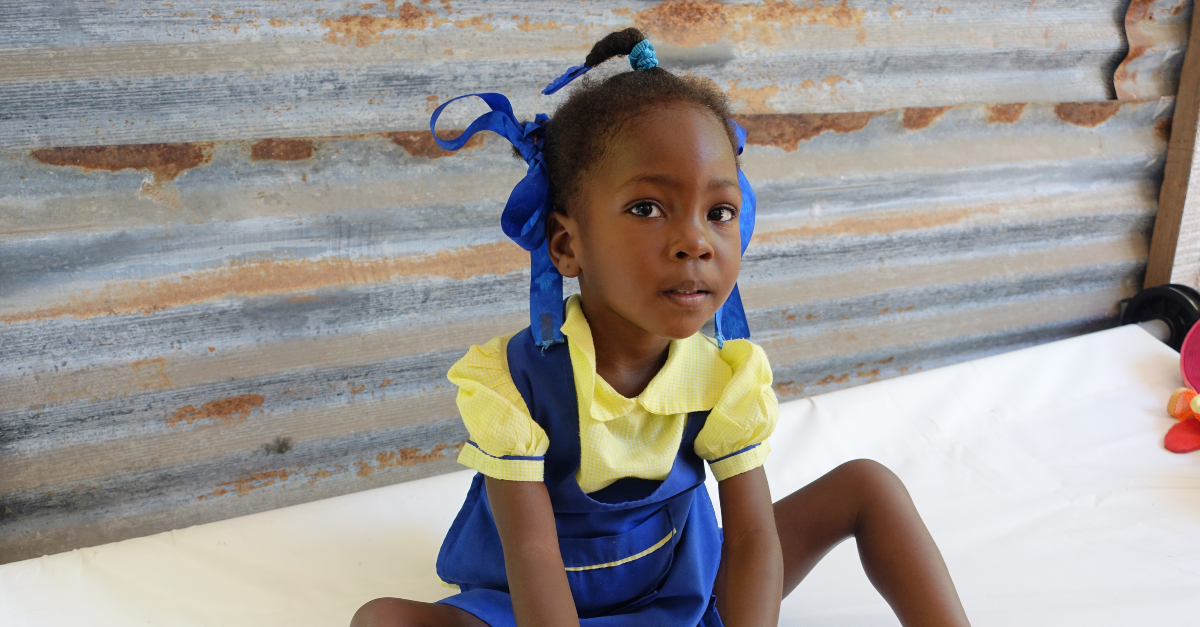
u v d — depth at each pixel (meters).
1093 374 2.01
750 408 0.99
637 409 0.96
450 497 1.56
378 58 1.68
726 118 0.94
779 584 0.95
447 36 1.73
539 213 0.97
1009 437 1.79
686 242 0.81
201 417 1.72
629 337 0.95
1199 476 1.61
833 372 2.30
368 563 1.40
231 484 1.79
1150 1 2.33
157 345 1.65
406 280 1.79
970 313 2.41
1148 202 2.51
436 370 1.87
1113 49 2.38
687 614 0.96
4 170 1.50
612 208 0.84
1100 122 2.39
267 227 1.67
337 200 1.71
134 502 1.73
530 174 0.97
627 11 1.87
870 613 1.22
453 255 1.82
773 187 2.08
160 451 1.71
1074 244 2.47
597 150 0.86
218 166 1.62
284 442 1.79
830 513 1.06
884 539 1.01
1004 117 2.29
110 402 1.65
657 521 1.00
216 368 1.70
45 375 1.60
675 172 0.81
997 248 2.38
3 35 1.45
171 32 1.54
